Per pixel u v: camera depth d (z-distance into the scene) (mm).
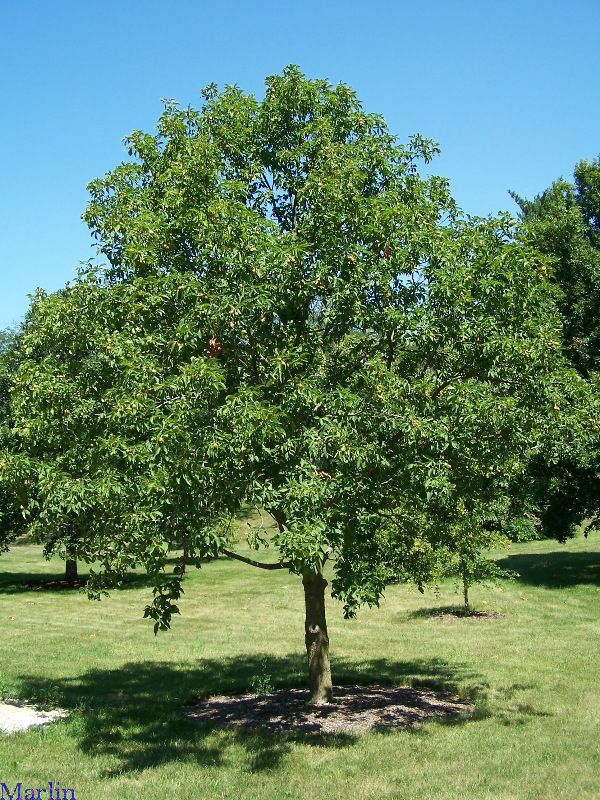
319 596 10141
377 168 9023
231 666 12766
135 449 6934
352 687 11047
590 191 23203
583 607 17500
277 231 8250
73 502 7223
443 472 7324
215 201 8000
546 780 6832
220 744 8266
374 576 8109
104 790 6836
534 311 8281
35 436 8328
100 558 8391
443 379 8023
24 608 20484
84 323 8266
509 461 9617
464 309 7785
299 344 8328
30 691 10805
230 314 7359
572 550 29188
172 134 9219
